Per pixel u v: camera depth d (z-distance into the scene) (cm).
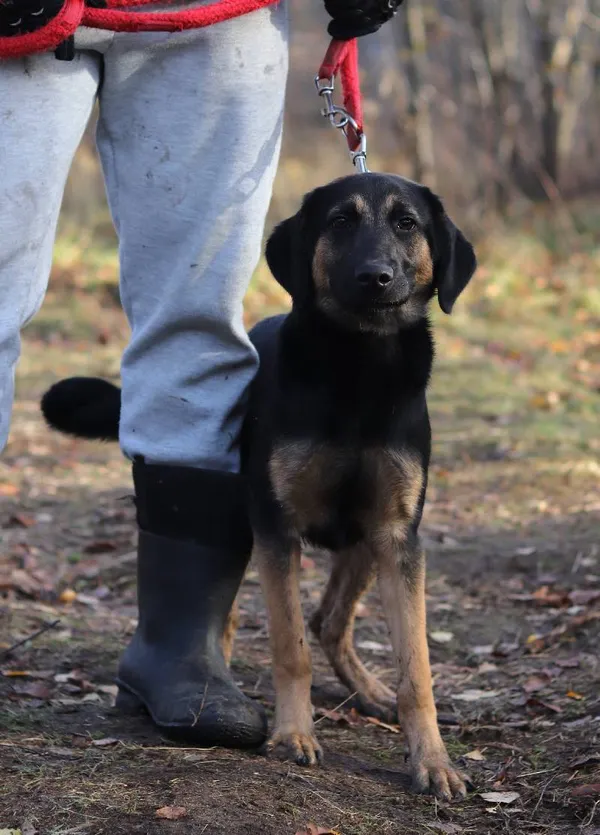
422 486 384
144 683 387
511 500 759
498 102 1780
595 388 1116
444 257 405
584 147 1992
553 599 571
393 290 373
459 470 839
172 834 292
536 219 1748
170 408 385
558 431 945
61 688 432
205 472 382
